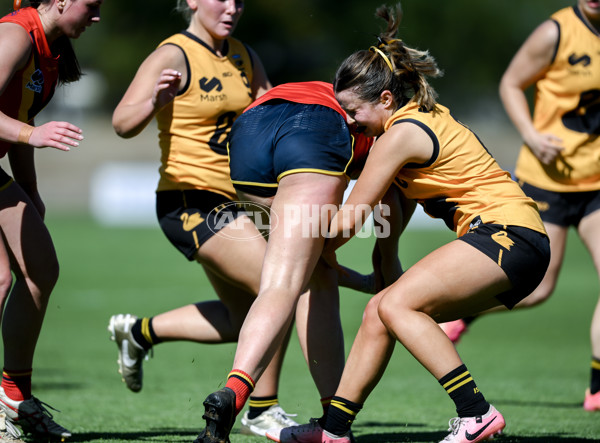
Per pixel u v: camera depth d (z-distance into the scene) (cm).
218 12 1661
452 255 1283
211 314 1725
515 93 2152
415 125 1310
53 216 9575
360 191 1311
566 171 2081
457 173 1330
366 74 1344
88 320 3722
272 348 1247
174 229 1639
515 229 1301
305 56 15100
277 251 1294
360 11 14712
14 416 1462
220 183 1659
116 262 6094
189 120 1662
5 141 1410
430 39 15412
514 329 3775
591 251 2083
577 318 4128
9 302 1460
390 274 1502
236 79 1706
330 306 1505
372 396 2161
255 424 1636
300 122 1359
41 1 1422
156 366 2716
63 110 15725
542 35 2095
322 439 1362
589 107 2083
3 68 1356
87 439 1485
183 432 1578
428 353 1263
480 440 1273
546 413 1861
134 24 15512
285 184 1322
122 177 9369
